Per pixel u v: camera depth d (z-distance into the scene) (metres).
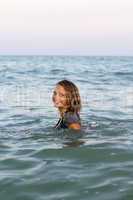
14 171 5.14
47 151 6.06
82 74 28.47
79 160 5.57
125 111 10.99
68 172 5.02
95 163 5.42
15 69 35.38
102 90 17.47
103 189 4.42
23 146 6.46
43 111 10.96
